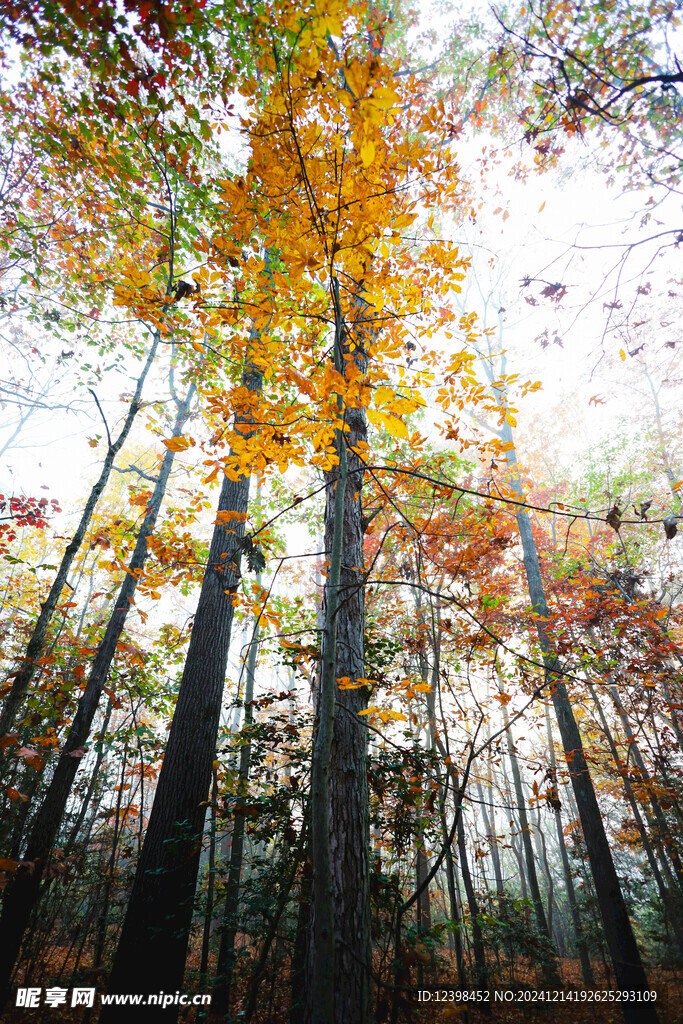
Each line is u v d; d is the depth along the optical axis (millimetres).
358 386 1885
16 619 8195
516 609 9547
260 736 4691
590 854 6574
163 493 7258
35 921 5629
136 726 6520
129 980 3605
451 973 6348
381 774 4090
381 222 2020
